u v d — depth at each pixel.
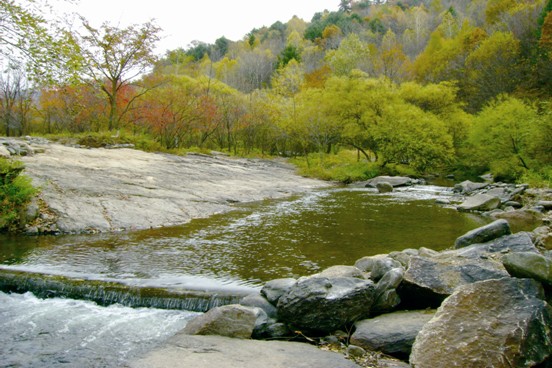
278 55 92.56
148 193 15.79
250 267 8.78
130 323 6.50
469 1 100.19
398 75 63.88
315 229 12.79
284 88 53.72
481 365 4.28
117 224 12.40
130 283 7.57
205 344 5.23
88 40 28.25
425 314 5.92
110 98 31.45
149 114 36.19
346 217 14.97
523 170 25.52
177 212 14.46
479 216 15.23
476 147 31.92
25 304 7.14
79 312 6.87
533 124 24.06
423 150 33.53
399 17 108.00
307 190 24.41
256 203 18.19
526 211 14.17
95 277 7.85
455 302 5.10
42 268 8.30
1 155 13.86
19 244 10.16
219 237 11.57
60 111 39.28
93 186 15.04
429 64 61.94
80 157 20.27
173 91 38.84
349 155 45.09
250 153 46.66
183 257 9.47
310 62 88.12
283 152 49.84
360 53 68.00
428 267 6.59
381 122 35.28
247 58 94.56
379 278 6.98
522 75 44.53
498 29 56.25
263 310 6.30
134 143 29.16
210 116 41.00
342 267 7.33
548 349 4.49
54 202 12.69
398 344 5.23
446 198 20.62
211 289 7.35
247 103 48.25
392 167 35.12
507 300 4.99
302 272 8.47
